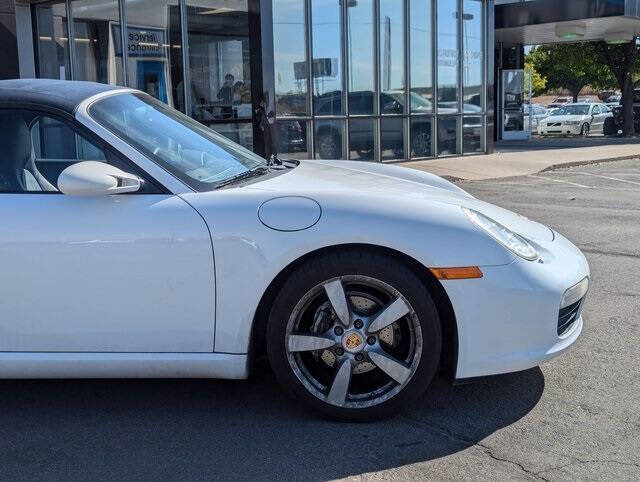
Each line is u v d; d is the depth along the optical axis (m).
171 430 3.31
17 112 3.42
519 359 3.21
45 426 3.38
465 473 2.87
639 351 4.18
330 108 14.12
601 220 8.68
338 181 3.65
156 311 3.21
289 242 3.14
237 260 3.16
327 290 3.19
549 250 3.48
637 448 3.05
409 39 15.26
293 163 4.31
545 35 23.05
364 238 3.12
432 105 15.98
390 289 3.16
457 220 3.22
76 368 3.28
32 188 3.36
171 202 3.24
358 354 3.24
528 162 15.73
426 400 3.55
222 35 12.98
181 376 3.30
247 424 3.35
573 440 3.13
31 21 13.80
